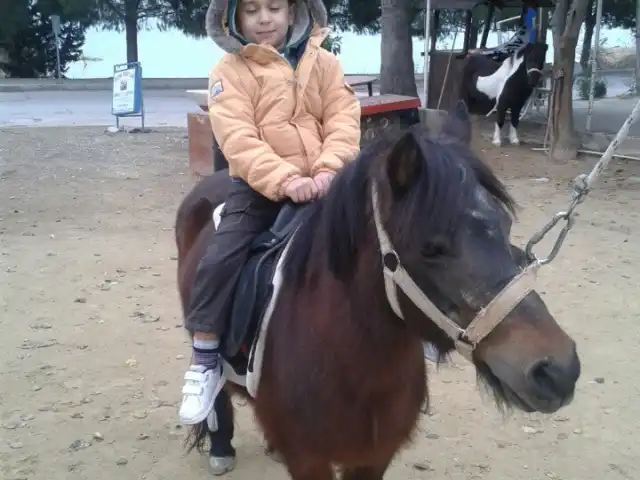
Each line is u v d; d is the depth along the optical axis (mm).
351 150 2412
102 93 20406
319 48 2520
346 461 2170
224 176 3119
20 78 24781
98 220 7258
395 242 1720
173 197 8219
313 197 2246
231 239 2371
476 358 1702
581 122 13328
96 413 3721
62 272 5734
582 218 7105
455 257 1633
